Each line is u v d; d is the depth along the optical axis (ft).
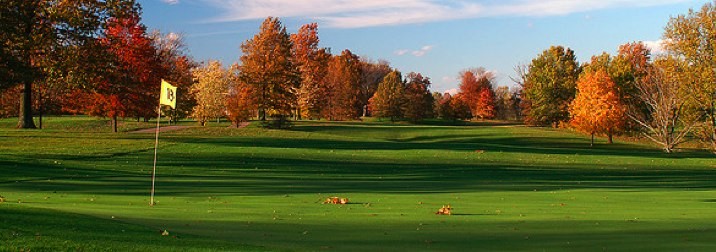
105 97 165.89
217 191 74.02
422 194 74.08
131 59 165.78
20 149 127.65
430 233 42.88
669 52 180.24
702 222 49.70
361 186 84.74
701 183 99.04
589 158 154.81
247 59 236.84
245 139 165.27
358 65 415.44
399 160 138.92
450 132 260.62
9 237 34.06
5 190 69.26
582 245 38.55
